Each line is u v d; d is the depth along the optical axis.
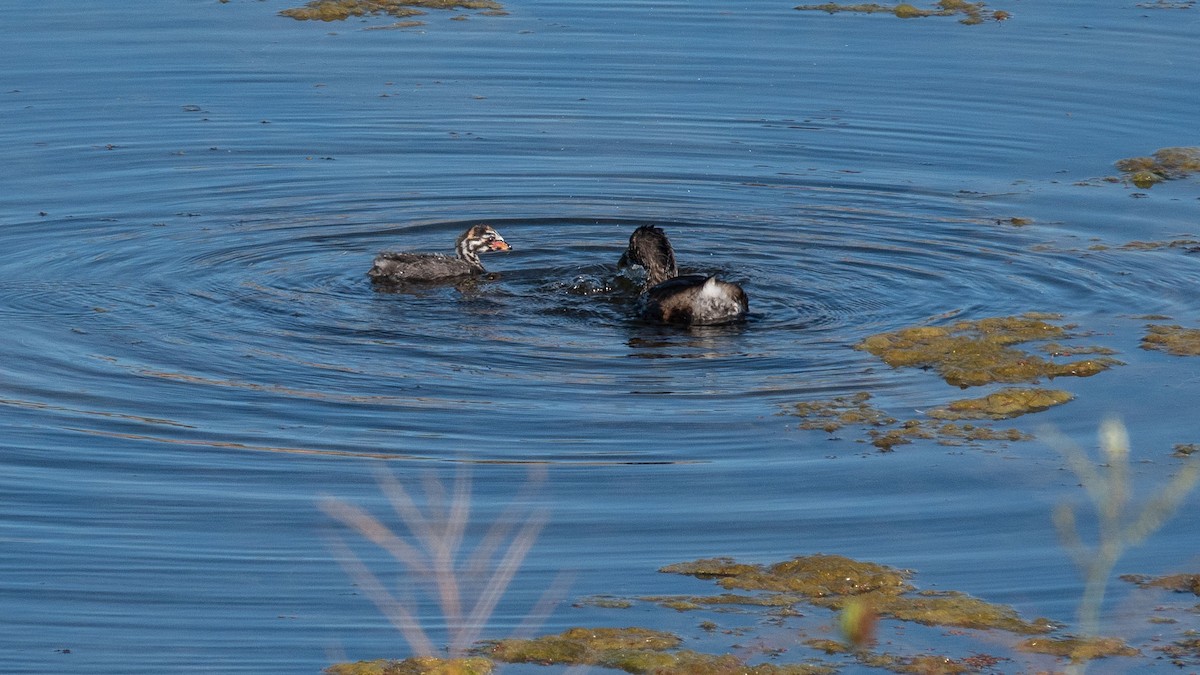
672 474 34.84
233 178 60.38
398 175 61.41
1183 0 92.69
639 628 28.08
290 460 35.31
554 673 26.48
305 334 43.97
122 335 43.53
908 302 47.53
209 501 33.16
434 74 76.31
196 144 64.56
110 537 31.42
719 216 56.94
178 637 27.53
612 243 54.31
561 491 33.84
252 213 56.34
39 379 40.03
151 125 66.94
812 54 80.12
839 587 29.69
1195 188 60.38
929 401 39.47
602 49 81.06
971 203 58.44
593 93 73.12
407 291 48.44
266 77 75.06
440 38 83.44
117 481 34.09
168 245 52.31
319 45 81.56
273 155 63.41
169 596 29.03
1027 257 52.09
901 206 58.09
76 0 90.25
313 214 56.62
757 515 32.78
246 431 36.97
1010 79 75.25
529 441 36.59
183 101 70.81
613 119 69.06
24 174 59.97
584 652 27.23
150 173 60.66
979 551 31.11
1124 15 88.50
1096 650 27.00
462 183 60.66
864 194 59.47
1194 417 37.91
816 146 65.44
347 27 85.88
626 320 45.97
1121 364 41.75
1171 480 34.12
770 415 38.44
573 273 51.00
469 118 69.12
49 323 44.44
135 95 71.38
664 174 61.84
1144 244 53.62
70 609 28.48
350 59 78.88
